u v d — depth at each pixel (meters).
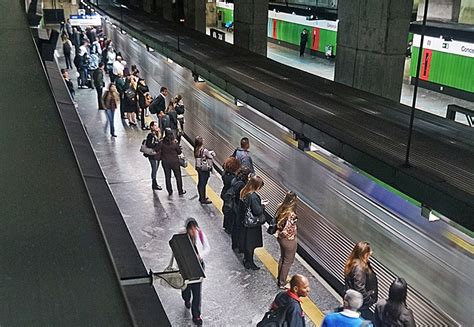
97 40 21.44
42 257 0.75
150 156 10.83
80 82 19.45
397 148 5.19
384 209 6.84
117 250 2.16
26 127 1.18
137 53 20.86
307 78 9.73
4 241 0.78
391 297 5.74
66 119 3.15
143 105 14.77
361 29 11.34
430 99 21.03
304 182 8.78
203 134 13.60
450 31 18.70
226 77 9.40
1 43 1.85
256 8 18.69
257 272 8.18
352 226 7.53
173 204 10.48
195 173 12.11
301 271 8.31
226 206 8.72
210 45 14.25
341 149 5.46
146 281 2.01
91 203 0.90
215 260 8.49
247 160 9.74
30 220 0.83
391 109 7.10
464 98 20.55
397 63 11.10
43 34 5.36
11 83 1.45
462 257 5.65
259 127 10.39
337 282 7.87
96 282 0.72
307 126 6.23
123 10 23.89
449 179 4.29
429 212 4.10
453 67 20.80
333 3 28.44
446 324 5.91
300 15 29.47
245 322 7.07
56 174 0.98
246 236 8.10
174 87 16.00
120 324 0.64
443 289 5.95
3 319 0.64
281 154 9.52
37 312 0.65
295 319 5.91
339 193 7.78
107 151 13.31
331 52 27.41
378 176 4.76
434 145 5.35
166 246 8.92
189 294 7.18
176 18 32.00
